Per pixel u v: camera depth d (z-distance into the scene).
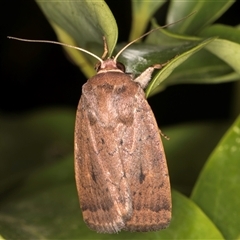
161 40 0.14
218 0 0.15
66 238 0.14
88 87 0.14
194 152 0.16
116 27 0.13
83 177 0.14
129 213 0.14
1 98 0.20
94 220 0.14
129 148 0.14
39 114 0.18
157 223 0.14
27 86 0.20
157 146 0.14
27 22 0.19
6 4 0.19
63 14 0.14
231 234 0.14
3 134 0.18
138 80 0.14
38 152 0.18
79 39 0.15
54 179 0.16
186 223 0.14
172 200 0.14
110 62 0.14
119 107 0.14
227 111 0.19
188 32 0.15
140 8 0.15
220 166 0.14
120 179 0.14
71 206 0.14
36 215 0.14
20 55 0.19
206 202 0.14
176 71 0.15
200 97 0.19
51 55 0.19
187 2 0.15
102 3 0.13
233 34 0.14
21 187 0.16
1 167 0.17
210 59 0.15
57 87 0.20
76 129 0.14
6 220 0.14
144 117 0.14
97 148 0.14
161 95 0.19
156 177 0.14
